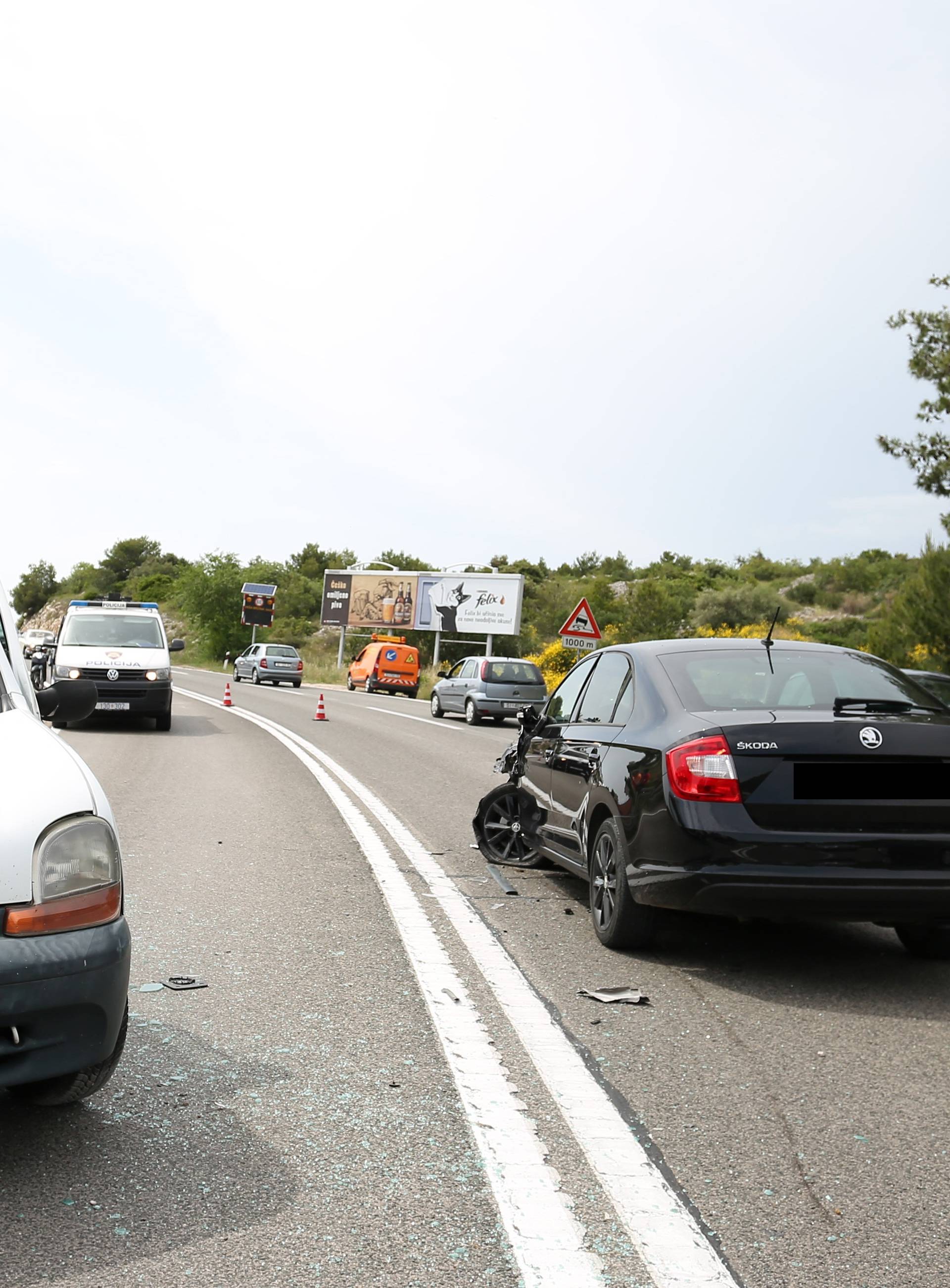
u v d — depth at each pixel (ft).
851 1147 11.25
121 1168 10.36
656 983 17.02
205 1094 12.21
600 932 19.35
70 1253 8.82
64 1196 9.77
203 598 272.72
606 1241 9.25
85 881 10.21
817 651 20.29
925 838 16.58
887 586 226.58
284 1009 15.25
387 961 17.76
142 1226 9.29
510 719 94.22
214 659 273.33
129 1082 12.49
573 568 334.03
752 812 16.61
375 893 22.88
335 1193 9.97
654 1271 8.78
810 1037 14.69
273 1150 10.82
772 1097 12.55
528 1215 9.64
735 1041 14.46
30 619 490.49
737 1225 9.58
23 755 11.07
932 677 33.53
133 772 43.37
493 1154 10.85
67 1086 10.72
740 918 21.58
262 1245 9.04
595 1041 14.32
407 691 141.28
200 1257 8.82
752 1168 10.71
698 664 19.76
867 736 16.85
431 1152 10.87
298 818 33.30
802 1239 9.37
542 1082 12.84
